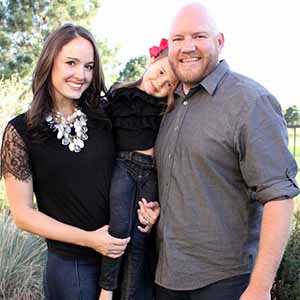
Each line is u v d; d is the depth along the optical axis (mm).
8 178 2453
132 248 2543
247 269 2359
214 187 2316
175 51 2400
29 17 13555
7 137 2449
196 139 2322
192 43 2352
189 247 2365
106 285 2523
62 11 13688
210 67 2361
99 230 2486
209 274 2350
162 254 2461
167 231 2420
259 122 2215
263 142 2201
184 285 2385
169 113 2512
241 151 2256
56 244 2555
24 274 4191
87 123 2506
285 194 2176
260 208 2416
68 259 2539
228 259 2338
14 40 13727
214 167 2301
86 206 2490
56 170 2441
